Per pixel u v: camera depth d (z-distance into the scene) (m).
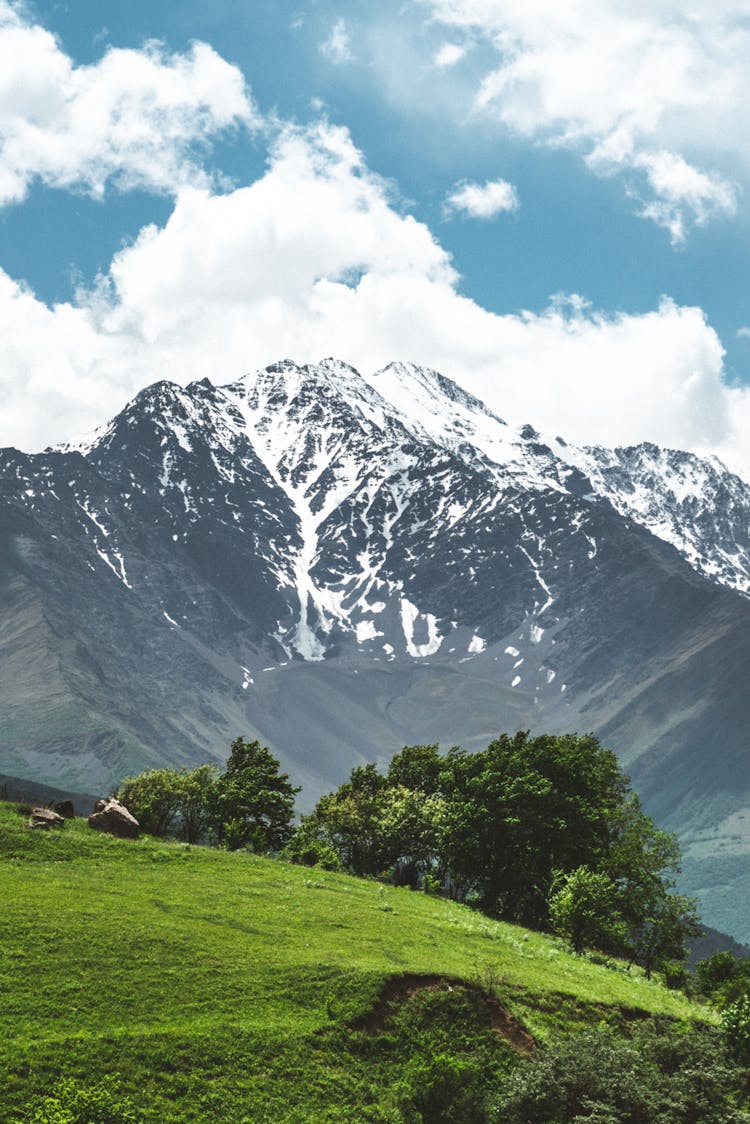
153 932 58.88
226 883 73.81
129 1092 44.69
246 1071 48.16
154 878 71.69
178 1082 46.12
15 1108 41.97
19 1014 48.12
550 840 103.88
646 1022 59.12
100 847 77.12
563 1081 49.66
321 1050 51.16
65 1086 43.47
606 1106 47.69
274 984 55.53
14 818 79.06
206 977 54.78
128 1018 49.69
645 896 97.81
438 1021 55.81
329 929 66.19
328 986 56.09
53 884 65.94
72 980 51.84
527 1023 57.34
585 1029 58.50
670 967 89.50
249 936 61.75
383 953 62.50
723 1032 57.97
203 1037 49.16
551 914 84.81
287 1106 46.91
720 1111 49.38
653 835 102.31
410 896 88.88
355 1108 48.09
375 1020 54.50
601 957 84.06
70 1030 47.59
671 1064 54.72
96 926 58.34
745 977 95.12
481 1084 51.44
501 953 70.25
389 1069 51.56
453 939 70.88
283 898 72.44
